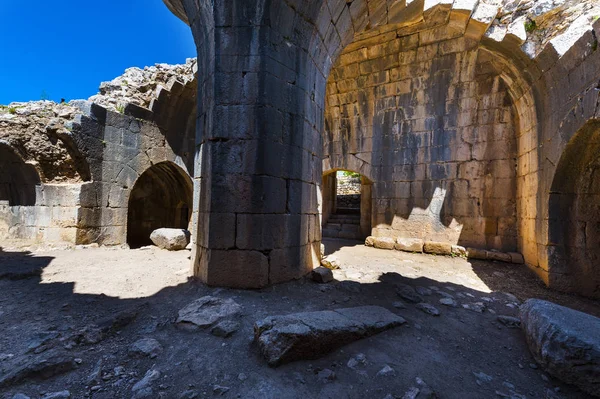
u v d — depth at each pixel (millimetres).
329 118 9336
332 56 5191
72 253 6074
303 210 4324
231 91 3770
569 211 4746
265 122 3734
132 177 8398
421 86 7797
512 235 6746
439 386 2145
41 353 2213
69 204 7027
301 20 4043
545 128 5043
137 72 9234
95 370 2102
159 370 2137
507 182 6836
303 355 2312
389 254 7207
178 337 2607
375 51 7648
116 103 8273
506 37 5117
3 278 4078
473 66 6938
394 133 8312
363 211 10391
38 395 1822
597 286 4492
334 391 2010
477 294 4375
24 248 6641
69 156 7055
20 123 6715
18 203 7758
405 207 8117
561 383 2270
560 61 4312
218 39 3773
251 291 3643
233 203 3734
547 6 4609
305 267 4395
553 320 2541
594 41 3602
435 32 6695
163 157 9398
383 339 2734
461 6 5156
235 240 3725
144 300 3451
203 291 3607
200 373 2127
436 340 2842
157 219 11828
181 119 9906
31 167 7047
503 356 2652
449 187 7531
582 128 3957
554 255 4809
